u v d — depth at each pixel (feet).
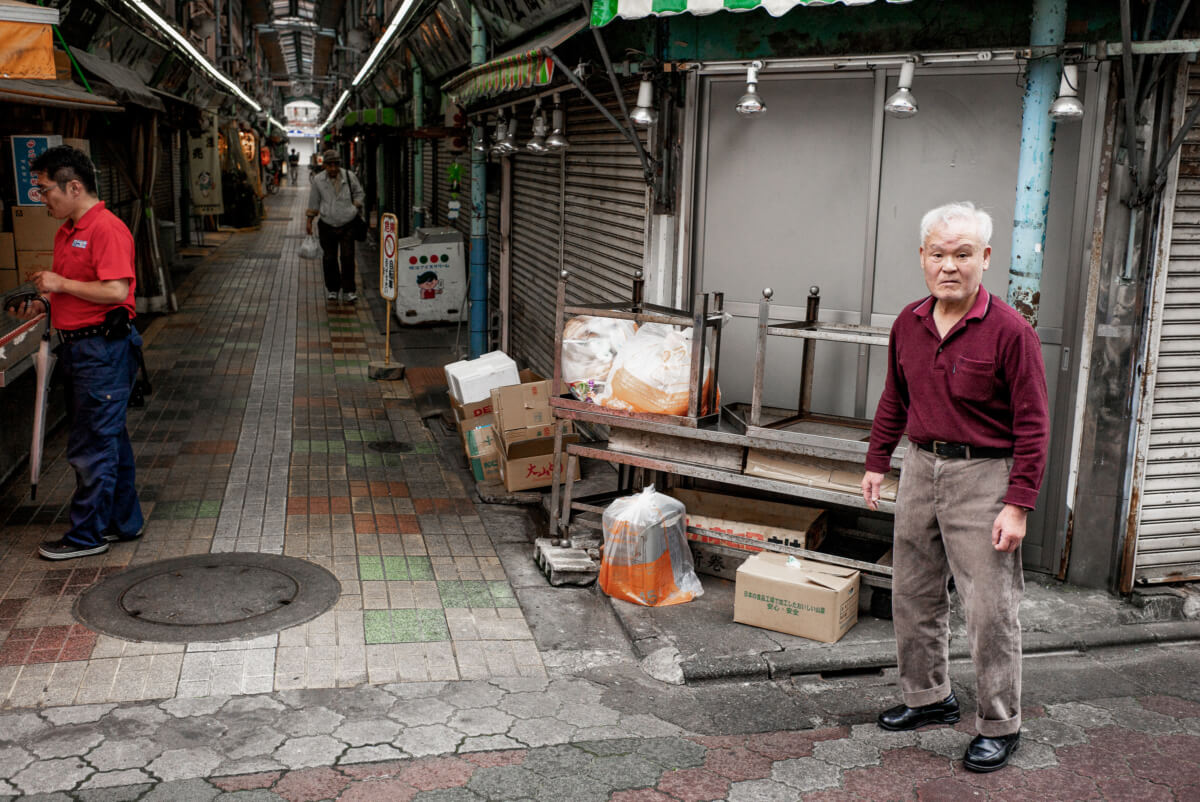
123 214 42.37
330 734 11.62
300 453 23.63
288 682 12.84
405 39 52.54
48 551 16.44
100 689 12.42
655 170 18.08
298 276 57.93
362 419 27.09
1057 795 10.69
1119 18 14.11
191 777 10.62
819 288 16.56
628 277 20.66
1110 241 15.14
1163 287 15.10
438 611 15.26
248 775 10.70
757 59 16.66
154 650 13.50
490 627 14.82
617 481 20.13
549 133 25.63
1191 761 11.46
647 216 18.93
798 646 14.20
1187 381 15.58
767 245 17.88
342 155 124.47
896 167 16.62
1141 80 14.49
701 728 12.17
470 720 12.12
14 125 25.00
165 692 12.42
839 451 14.61
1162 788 10.87
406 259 40.91
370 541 18.15
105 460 16.47
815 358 17.85
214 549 17.37
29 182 22.71
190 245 72.08
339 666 13.34
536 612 15.42
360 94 96.32
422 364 34.63
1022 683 13.43
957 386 10.71
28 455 21.53
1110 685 13.43
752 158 17.74
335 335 39.65
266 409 27.76
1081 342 15.60
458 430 25.71
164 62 51.72
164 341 36.94
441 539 18.44
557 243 26.76
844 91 16.84
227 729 11.62
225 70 84.17
